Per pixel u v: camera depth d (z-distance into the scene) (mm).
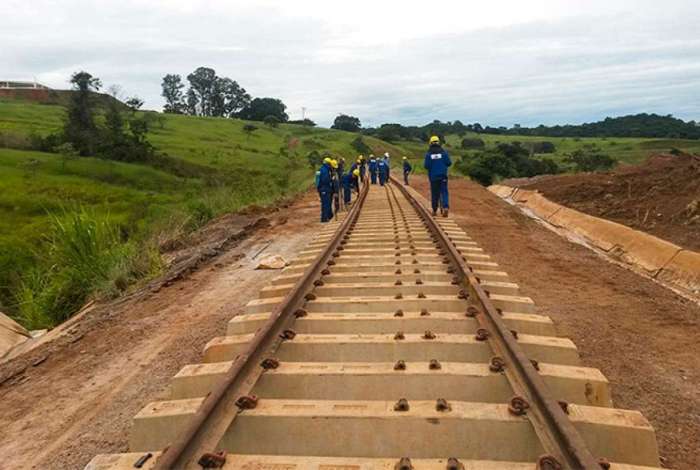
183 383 3463
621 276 7914
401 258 7008
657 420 3654
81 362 5285
